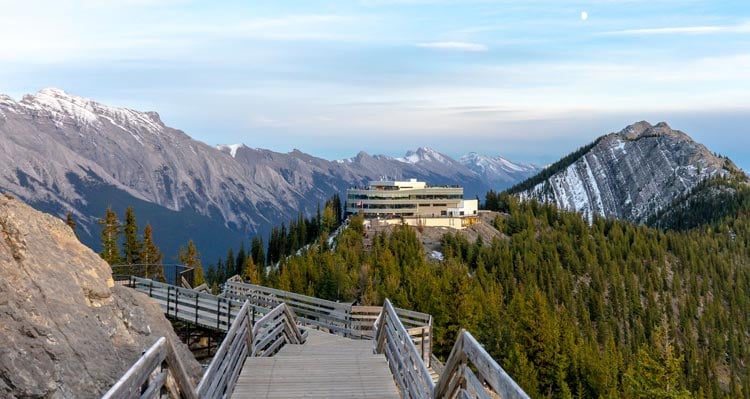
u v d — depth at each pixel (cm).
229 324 1950
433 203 14850
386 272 8044
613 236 16412
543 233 15138
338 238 11794
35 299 949
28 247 1038
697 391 9156
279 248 12175
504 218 16438
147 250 6912
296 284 7306
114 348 1046
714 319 12369
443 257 12019
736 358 11025
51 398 820
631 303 12056
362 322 2197
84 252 1254
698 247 16912
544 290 10825
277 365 1213
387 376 1129
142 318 1274
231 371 1043
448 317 5412
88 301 1112
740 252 18525
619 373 6781
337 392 1023
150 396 562
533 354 5881
